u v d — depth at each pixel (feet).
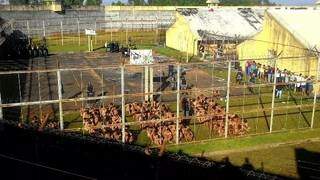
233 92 121.90
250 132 87.51
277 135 85.66
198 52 185.47
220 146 78.48
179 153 73.72
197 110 94.43
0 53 175.83
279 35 144.15
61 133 71.00
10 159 62.49
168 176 60.08
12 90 119.55
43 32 251.60
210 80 138.00
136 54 94.94
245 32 196.24
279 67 144.66
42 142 68.03
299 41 133.69
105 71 151.43
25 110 98.12
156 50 203.92
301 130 89.45
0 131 70.69
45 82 131.44
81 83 127.13
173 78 129.49
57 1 260.62
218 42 186.29
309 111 104.12
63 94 115.96
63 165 62.13
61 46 222.28
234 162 72.59
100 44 232.12
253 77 135.03
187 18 197.67
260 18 212.23
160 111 88.22
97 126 73.46
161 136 78.64
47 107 100.89
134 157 66.39
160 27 284.00
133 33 272.51
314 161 74.08
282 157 75.77
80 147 68.80
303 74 132.05
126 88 124.36
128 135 77.46
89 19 272.92
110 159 65.46
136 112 91.20
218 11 212.43
